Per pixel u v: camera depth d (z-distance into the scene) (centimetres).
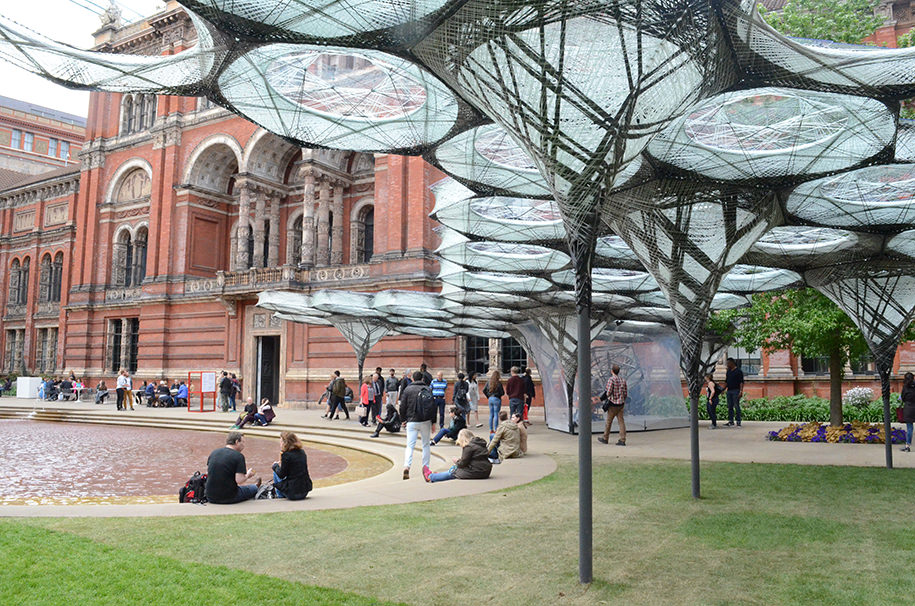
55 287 5212
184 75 746
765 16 1720
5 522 733
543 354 2178
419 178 3095
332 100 896
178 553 619
